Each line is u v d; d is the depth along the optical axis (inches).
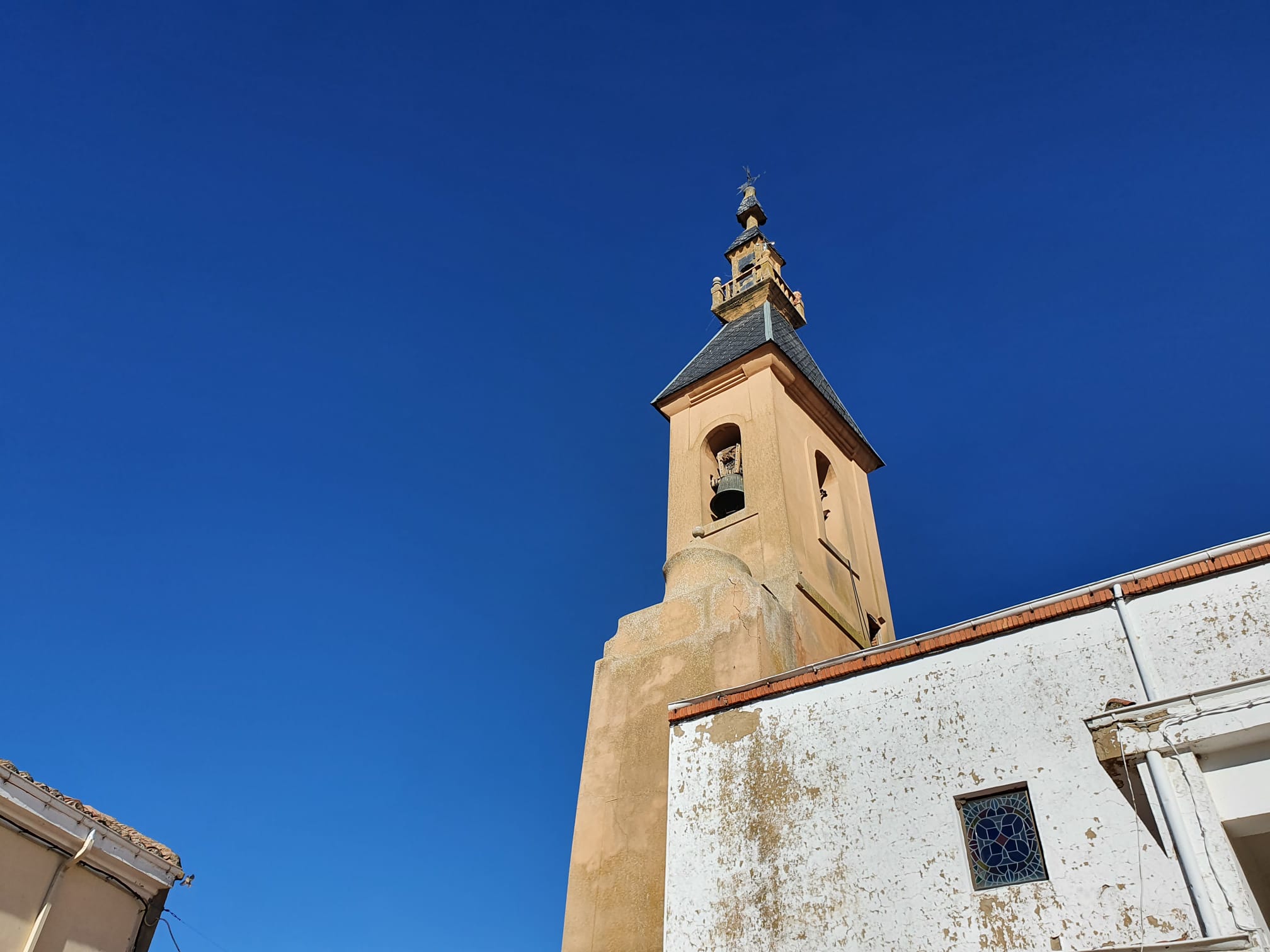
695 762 624.7
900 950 478.3
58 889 579.2
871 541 1182.3
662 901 661.9
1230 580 488.4
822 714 586.6
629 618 904.9
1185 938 408.5
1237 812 410.6
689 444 1158.3
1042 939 442.9
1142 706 445.1
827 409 1201.4
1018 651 530.6
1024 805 485.7
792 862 542.3
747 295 1400.1
